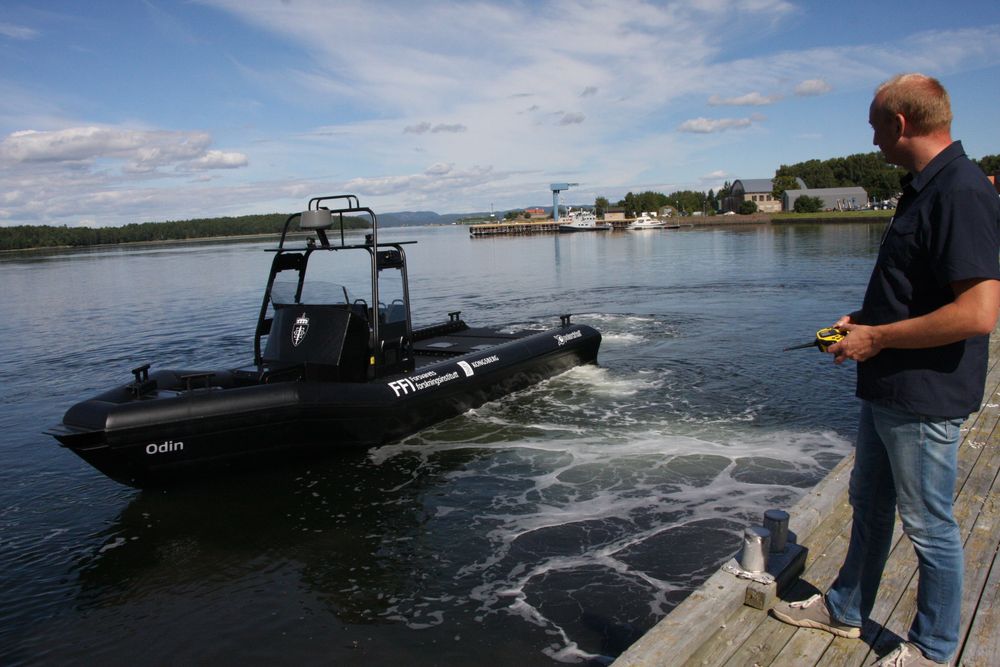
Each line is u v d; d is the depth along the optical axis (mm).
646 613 4445
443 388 8453
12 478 7391
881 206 98438
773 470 6656
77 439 6051
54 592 5070
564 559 5180
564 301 20219
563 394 9734
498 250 55469
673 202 137625
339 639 4340
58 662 4246
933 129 2297
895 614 2947
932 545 2436
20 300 27125
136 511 6363
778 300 18500
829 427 7828
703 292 20938
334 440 7391
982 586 3076
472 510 6105
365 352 7891
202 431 6578
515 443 7770
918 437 2365
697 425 8094
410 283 27172
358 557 5383
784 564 3174
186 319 19578
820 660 2688
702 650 2773
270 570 5250
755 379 10039
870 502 2676
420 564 5230
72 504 6637
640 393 9633
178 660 4211
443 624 4445
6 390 11570
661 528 5574
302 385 7223
